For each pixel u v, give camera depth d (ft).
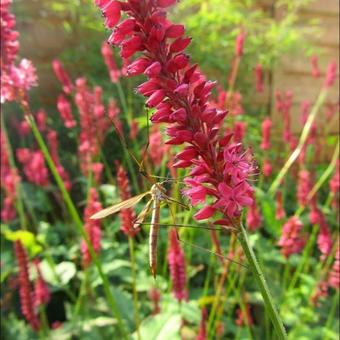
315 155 1.27
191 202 0.34
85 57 1.55
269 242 0.99
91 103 0.98
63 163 1.35
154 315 0.68
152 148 0.91
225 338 0.82
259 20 1.78
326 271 0.79
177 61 0.31
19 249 0.70
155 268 0.40
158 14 0.31
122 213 0.63
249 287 0.95
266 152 1.11
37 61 1.58
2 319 0.88
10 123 1.40
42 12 1.60
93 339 0.79
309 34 1.92
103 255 0.91
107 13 0.31
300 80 1.84
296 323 0.84
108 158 1.32
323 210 1.05
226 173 0.33
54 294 1.04
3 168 0.95
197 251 0.98
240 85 1.69
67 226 1.12
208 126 0.33
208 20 1.57
